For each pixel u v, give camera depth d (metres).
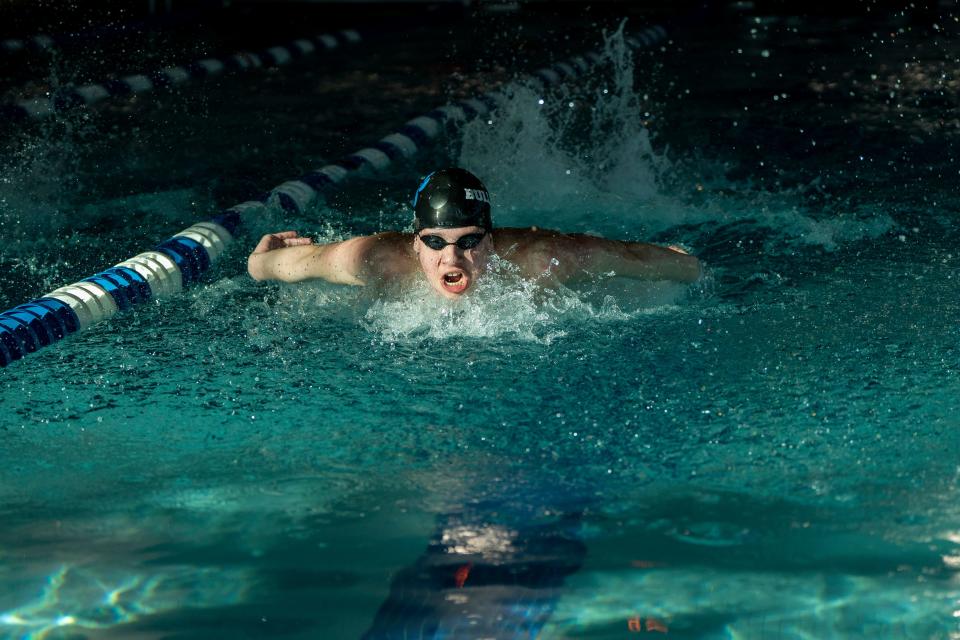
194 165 6.72
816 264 4.56
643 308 4.03
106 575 2.37
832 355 3.53
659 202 5.60
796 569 2.32
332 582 2.32
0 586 2.32
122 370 3.65
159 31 12.88
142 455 3.01
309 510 2.67
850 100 8.23
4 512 2.69
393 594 2.26
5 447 3.07
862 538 2.45
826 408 3.14
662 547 2.44
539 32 12.82
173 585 2.32
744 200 5.62
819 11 13.80
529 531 2.53
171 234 5.32
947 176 5.96
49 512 2.69
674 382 3.37
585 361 3.56
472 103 8.73
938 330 3.71
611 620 2.13
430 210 3.67
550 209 5.52
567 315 3.94
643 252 4.06
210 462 2.96
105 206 5.78
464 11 14.90
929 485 2.69
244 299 4.36
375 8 15.35
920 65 9.68
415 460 2.94
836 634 2.07
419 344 3.76
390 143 7.23
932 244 4.78
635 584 2.28
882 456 2.85
